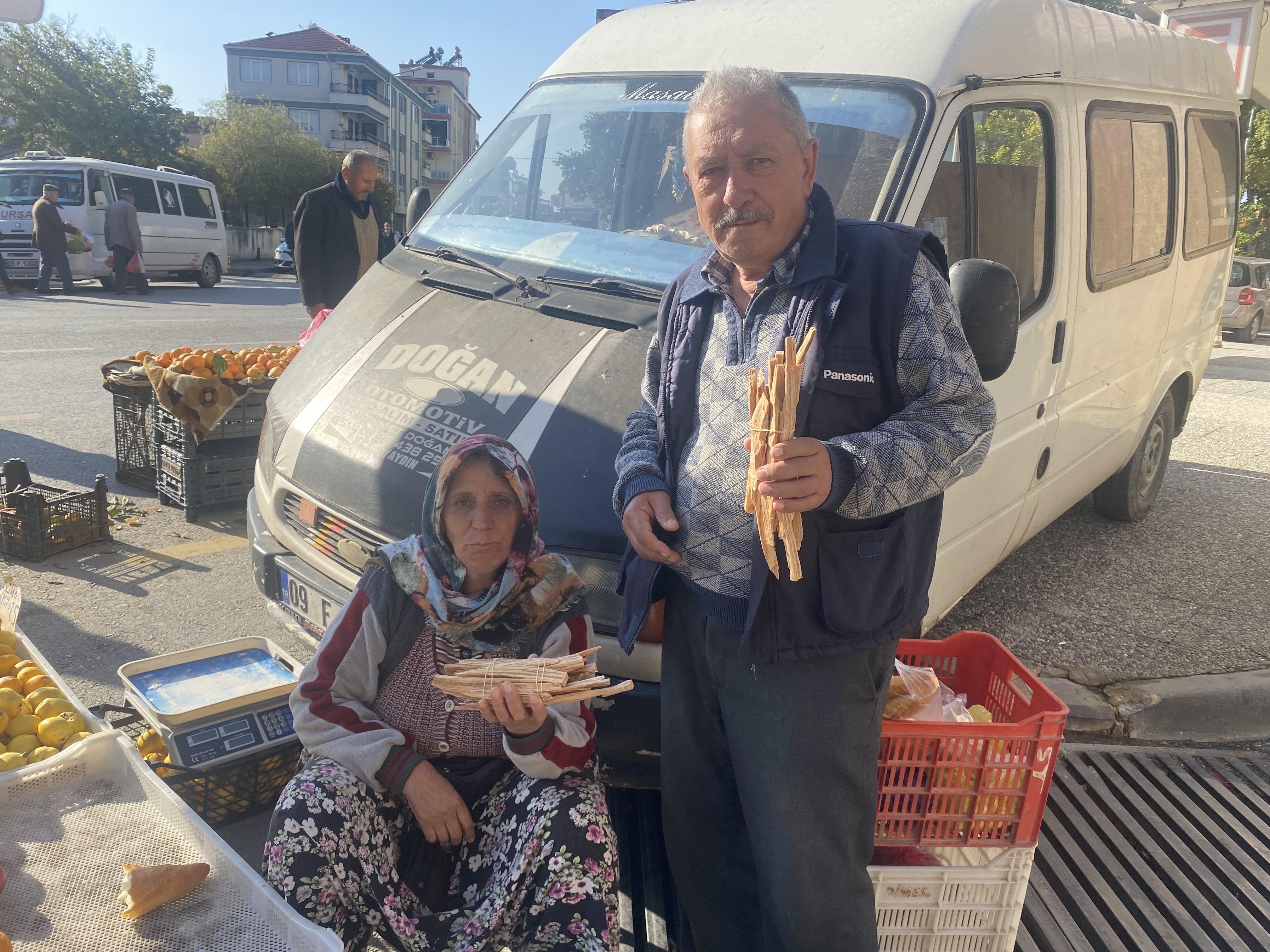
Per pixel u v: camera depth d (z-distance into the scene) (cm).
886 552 196
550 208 377
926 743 224
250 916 196
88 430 743
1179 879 302
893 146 310
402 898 215
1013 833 230
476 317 333
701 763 228
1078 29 408
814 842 201
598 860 209
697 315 214
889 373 192
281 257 3366
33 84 4084
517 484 219
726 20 384
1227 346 1895
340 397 328
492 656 228
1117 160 440
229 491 570
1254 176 2645
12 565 487
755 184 188
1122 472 593
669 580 225
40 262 1767
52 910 194
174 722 281
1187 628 472
